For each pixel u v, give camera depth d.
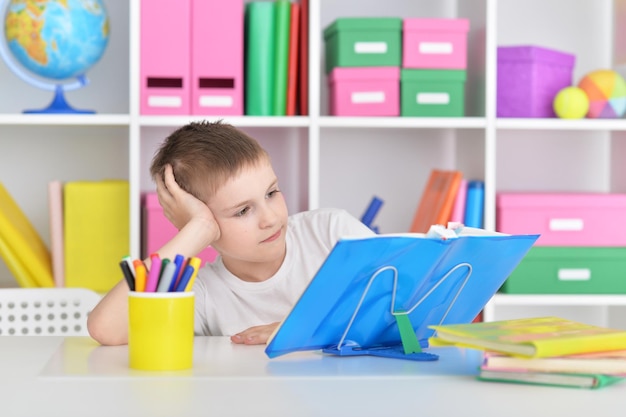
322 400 0.96
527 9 3.16
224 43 2.63
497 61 2.75
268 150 3.05
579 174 3.21
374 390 1.00
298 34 2.72
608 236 2.74
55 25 2.57
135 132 2.60
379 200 2.70
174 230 2.62
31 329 2.06
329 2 3.08
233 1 2.63
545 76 2.78
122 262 1.16
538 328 1.15
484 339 1.07
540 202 2.72
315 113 2.64
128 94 3.00
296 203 3.06
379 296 1.20
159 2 2.60
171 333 1.12
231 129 1.54
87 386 1.03
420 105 2.70
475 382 1.05
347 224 1.82
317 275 1.09
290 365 1.16
